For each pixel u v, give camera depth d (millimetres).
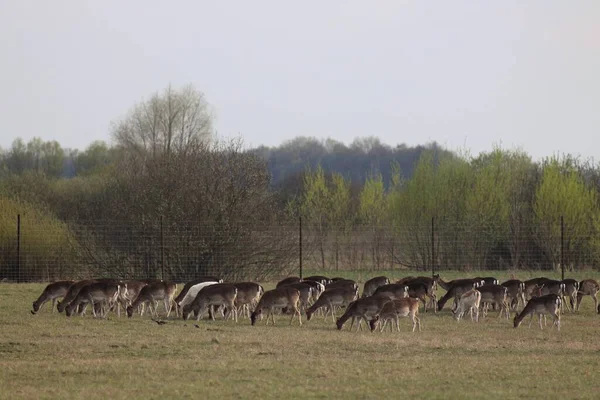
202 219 64125
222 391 23094
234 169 66375
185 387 23625
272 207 67688
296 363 27641
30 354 29234
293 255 66062
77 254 64688
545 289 47812
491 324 41219
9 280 63469
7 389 23266
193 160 66625
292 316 40375
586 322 42531
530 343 33469
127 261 64750
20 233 63531
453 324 40875
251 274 65188
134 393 22797
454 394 22953
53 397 22156
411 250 76562
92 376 25234
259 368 26641
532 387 24156
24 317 40562
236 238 64375
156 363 27438
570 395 23078
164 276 63219
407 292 43812
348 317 38125
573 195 76000
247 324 40219
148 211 64875
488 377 25516
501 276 67312
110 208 70438
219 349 30625
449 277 66812
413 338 34625
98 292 41344
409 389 23625
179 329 36812
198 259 64125
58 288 43719
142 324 38688
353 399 22250
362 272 71000
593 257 75062
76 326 37156
